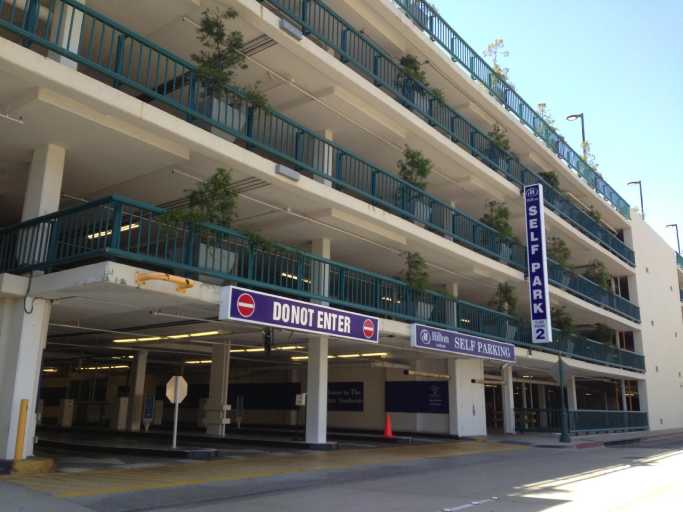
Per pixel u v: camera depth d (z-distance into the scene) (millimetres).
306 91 15602
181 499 8453
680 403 39344
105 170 12648
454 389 22219
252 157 12703
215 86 12297
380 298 16312
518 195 23141
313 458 14047
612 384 36031
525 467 13414
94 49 13781
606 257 31516
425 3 19891
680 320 42375
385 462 13734
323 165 16719
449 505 8203
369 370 24844
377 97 16047
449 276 21891
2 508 7297
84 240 11852
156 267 12656
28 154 11672
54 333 17281
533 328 22344
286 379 27672
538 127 26375
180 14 12992
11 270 10695
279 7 14031
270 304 12258
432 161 19750
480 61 22703
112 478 9906
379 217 15953
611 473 12242
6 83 9641
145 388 30359
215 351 20016
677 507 7988
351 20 17359
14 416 10023
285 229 16266
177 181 13367
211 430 19375
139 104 10695
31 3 9555
